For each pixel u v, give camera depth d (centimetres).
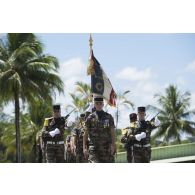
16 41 3709
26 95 3747
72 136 1550
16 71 3684
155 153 3111
